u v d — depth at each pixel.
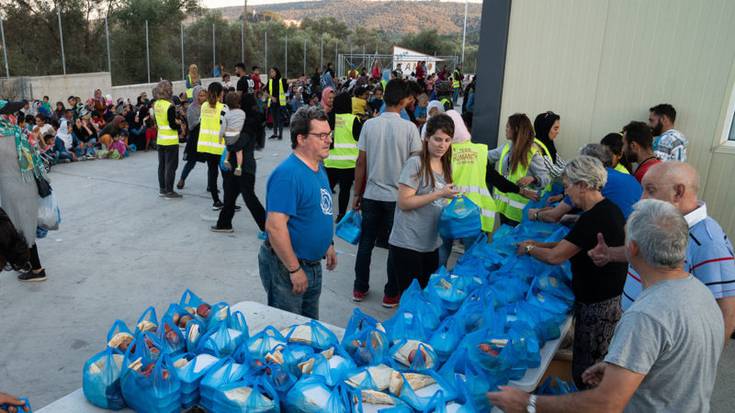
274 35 43.81
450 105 9.59
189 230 6.50
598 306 2.81
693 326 1.65
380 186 4.42
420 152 3.58
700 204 2.35
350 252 5.97
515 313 2.57
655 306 1.68
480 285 2.79
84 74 19.23
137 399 1.92
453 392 1.92
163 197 7.94
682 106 4.67
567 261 3.19
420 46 68.69
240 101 5.88
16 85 16.92
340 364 2.09
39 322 4.18
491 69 5.41
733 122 4.52
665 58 4.66
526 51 5.25
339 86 21.75
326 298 4.79
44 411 1.99
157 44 27.28
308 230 2.99
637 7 4.69
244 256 5.71
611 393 1.67
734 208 4.61
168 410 1.89
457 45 73.19
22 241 2.19
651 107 4.80
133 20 26.78
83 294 4.68
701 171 4.70
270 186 2.88
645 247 1.73
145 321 2.37
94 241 6.02
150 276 5.11
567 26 5.02
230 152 5.90
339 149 6.25
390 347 2.27
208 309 2.49
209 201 7.83
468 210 3.62
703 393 1.71
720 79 4.48
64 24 23.75
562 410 1.76
